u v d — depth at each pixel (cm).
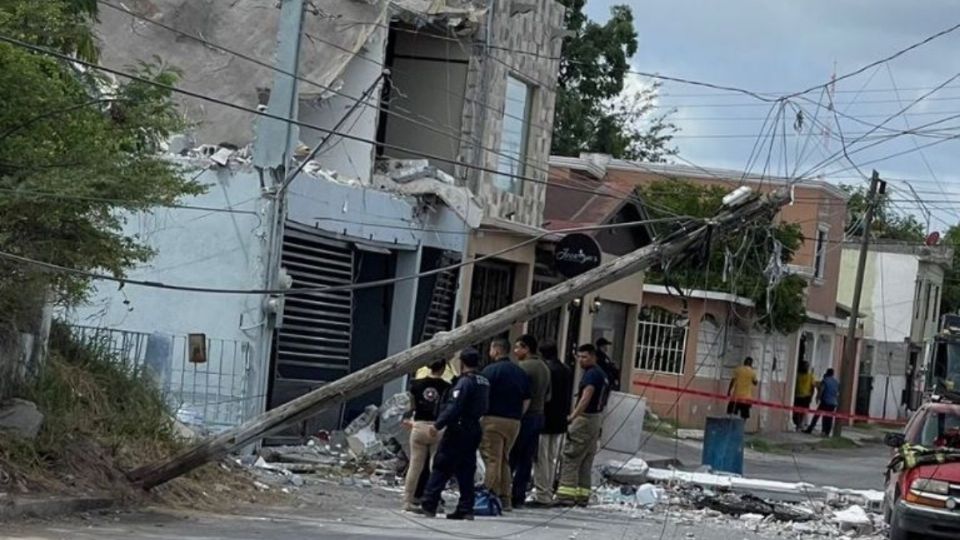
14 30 1606
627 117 5953
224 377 2316
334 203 2503
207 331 2333
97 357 1900
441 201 2761
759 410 4950
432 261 2803
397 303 2736
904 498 2005
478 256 2955
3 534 1400
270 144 2322
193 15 2736
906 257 6838
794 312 4762
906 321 6831
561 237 3069
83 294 1716
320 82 2605
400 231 2683
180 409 2223
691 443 3938
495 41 2994
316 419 2545
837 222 5709
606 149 5788
